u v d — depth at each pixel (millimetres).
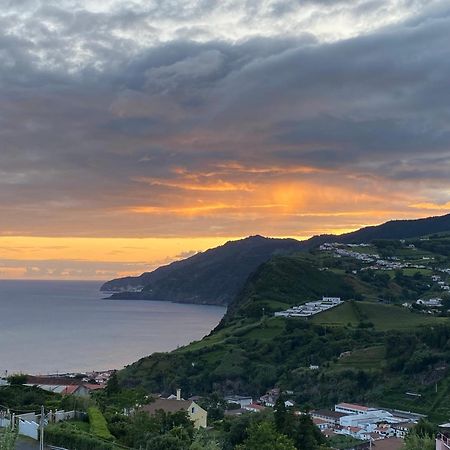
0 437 36750
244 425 67062
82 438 52938
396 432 115250
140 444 56281
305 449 67938
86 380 144750
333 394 158000
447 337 166750
